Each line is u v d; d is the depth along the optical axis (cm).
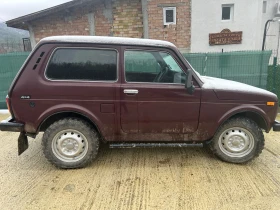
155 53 295
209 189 267
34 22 889
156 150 377
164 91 293
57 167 317
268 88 651
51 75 287
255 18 878
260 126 334
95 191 265
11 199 251
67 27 897
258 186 272
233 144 321
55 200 249
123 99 292
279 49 1267
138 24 885
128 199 250
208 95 297
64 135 303
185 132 311
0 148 391
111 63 291
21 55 626
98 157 351
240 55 635
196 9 860
